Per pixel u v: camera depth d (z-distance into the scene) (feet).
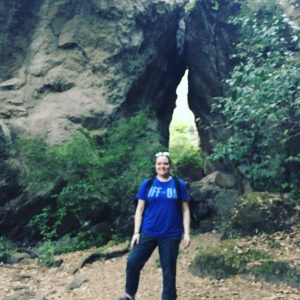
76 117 49.88
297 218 30.19
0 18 54.29
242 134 38.47
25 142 44.96
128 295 16.52
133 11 56.90
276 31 30.58
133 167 40.75
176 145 73.00
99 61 54.39
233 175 50.31
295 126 39.50
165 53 66.33
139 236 16.66
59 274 29.35
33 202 42.96
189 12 63.62
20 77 53.11
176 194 16.57
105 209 43.21
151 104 64.69
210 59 59.82
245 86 31.83
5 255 34.86
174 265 16.26
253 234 29.58
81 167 42.16
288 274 21.38
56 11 55.72
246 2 54.49
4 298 23.07
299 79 27.61
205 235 37.40
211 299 19.57
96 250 35.47
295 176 41.09
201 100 61.98
